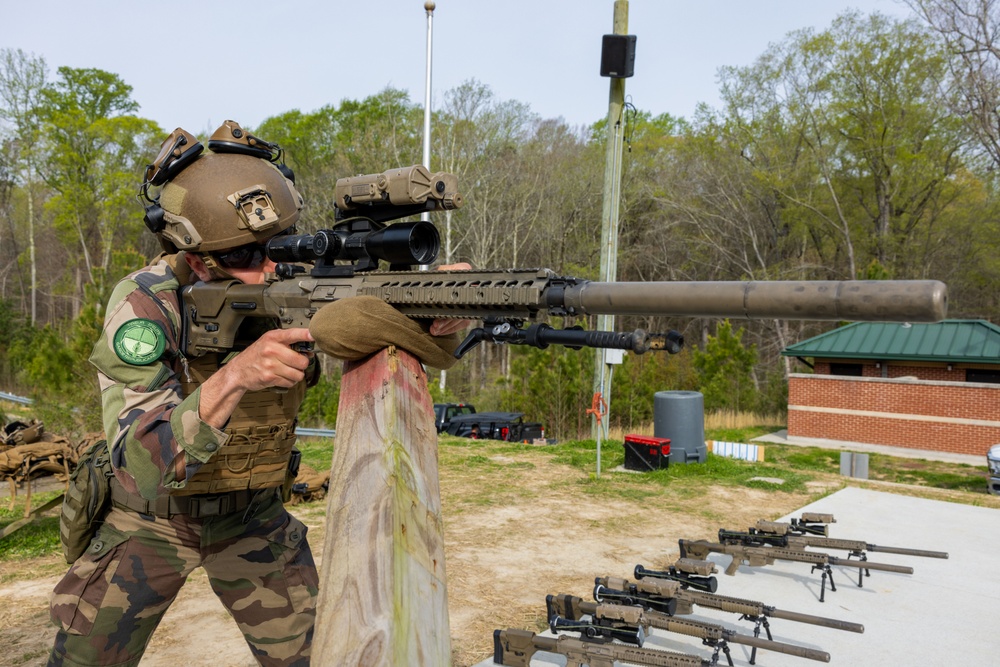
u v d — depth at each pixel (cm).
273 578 280
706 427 2336
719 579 623
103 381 234
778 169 3906
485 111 4138
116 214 4594
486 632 505
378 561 134
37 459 917
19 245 5872
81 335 1288
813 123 3869
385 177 200
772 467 1159
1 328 3475
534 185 4219
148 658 463
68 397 1287
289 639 285
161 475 216
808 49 3800
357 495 149
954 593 592
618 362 1416
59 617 249
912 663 468
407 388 176
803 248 4225
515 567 649
